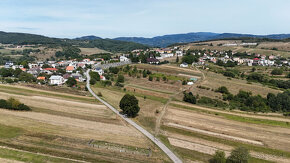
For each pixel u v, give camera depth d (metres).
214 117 70.69
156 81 123.31
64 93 91.38
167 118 67.19
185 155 44.34
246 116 73.50
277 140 55.19
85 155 41.34
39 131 51.47
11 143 44.53
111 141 48.47
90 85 111.62
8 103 66.50
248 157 40.88
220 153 41.78
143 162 40.44
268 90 106.19
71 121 59.66
